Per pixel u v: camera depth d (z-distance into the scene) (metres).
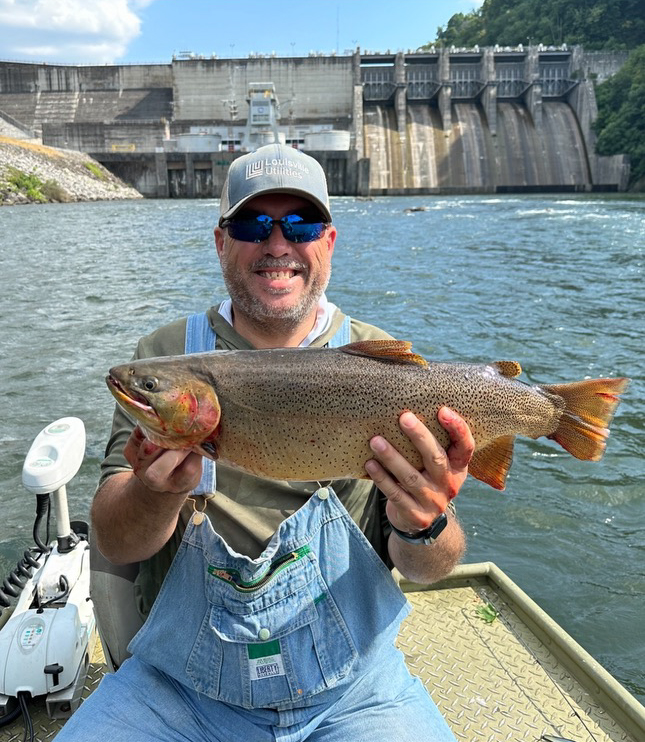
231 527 0.75
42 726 0.91
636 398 2.86
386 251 7.66
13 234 9.41
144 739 0.70
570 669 1.02
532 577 1.72
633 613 1.58
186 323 0.88
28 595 1.04
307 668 0.73
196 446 0.68
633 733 0.90
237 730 0.72
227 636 0.71
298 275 0.83
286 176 0.79
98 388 2.92
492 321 4.14
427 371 0.72
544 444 2.49
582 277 5.76
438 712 0.77
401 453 0.70
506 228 10.02
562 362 3.30
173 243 8.24
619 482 2.19
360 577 0.77
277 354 0.72
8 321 4.08
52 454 1.09
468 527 1.95
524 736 0.90
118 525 0.70
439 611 1.17
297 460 0.70
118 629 0.81
